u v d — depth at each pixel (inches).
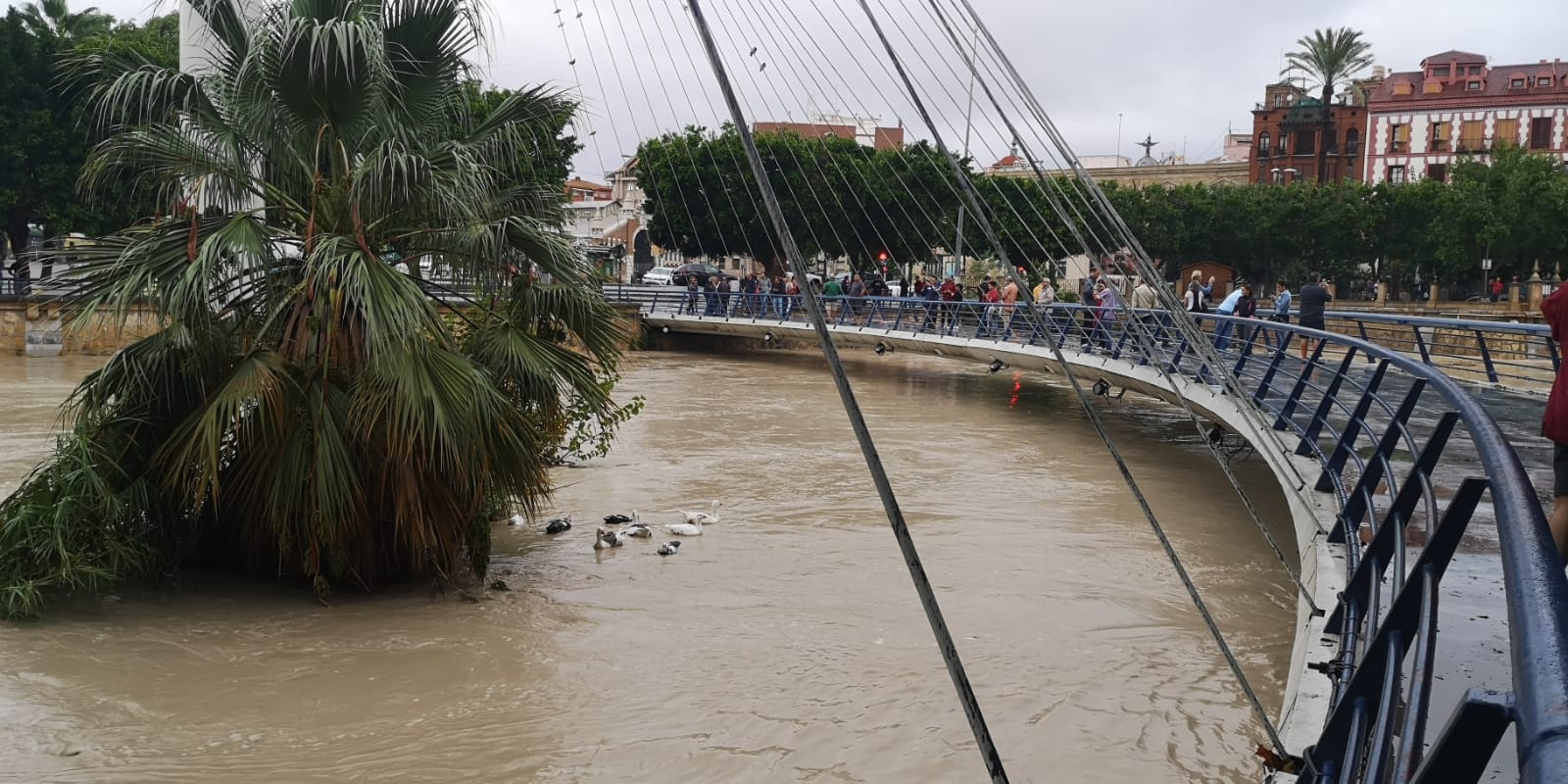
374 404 357.4
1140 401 1030.4
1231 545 477.7
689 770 257.9
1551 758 38.1
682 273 2272.4
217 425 353.4
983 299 1234.0
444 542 379.9
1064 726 284.5
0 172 1510.8
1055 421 885.8
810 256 1978.3
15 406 848.3
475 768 256.8
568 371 416.5
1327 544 279.4
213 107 396.8
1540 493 320.8
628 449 714.2
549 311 416.5
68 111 1503.4
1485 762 50.1
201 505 377.4
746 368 1353.3
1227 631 362.0
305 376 368.2
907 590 404.2
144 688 301.1
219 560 403.2
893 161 1863.9
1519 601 52.4
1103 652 340.5
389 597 384.8
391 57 401.4
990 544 473.4
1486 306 2172.7
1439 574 96.0
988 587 408.2
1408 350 893.8
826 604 387.2
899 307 1296.8
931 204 1857.8
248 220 371.6
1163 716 291.6
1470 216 2298.2
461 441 369.1
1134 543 478.3
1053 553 459.5
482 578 405.7
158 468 374.6
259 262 379.9
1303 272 2522.1
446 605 379.2
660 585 409.7
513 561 443.5
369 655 331.3
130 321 1228.5
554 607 381.1
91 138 1518.2
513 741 270.4
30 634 337.4
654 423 840.9
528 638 348.5
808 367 1379.2
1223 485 614.2
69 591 370.6
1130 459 702.5
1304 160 3257.9
